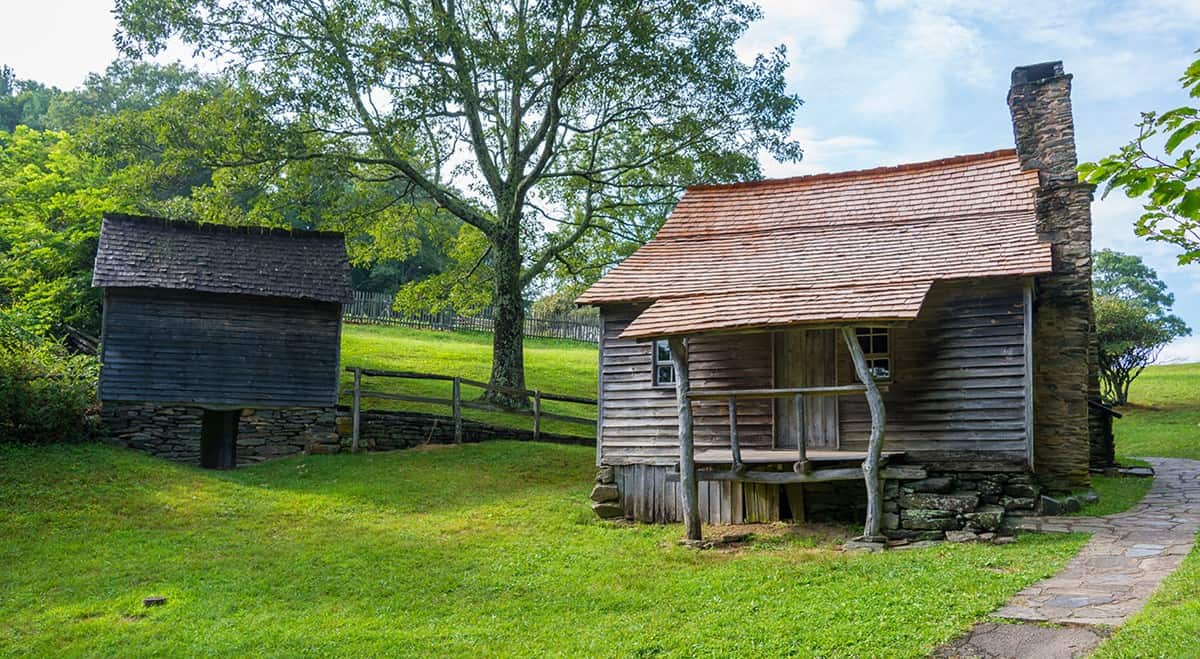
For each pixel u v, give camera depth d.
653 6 26.88
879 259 17.06
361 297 52.38
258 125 25.50
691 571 13.23
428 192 29.92
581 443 26.56
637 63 25.84
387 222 33.69
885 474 15.07
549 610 11.60
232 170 28.33
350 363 36.38
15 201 33.78
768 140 28.52
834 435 16.72
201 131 25.97
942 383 15.88
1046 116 19.27
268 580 13.27
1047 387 16.83
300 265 25.34
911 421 16.00
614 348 18.58
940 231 17.78
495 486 20.48
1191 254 4.88
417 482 20.45
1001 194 18.45
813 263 17.56
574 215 34.06
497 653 9.95
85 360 22.38
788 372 17.28
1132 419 35.06
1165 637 7.91
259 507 18.14
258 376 23.66
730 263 18.50
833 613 10.18
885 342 16.53
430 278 34.34
